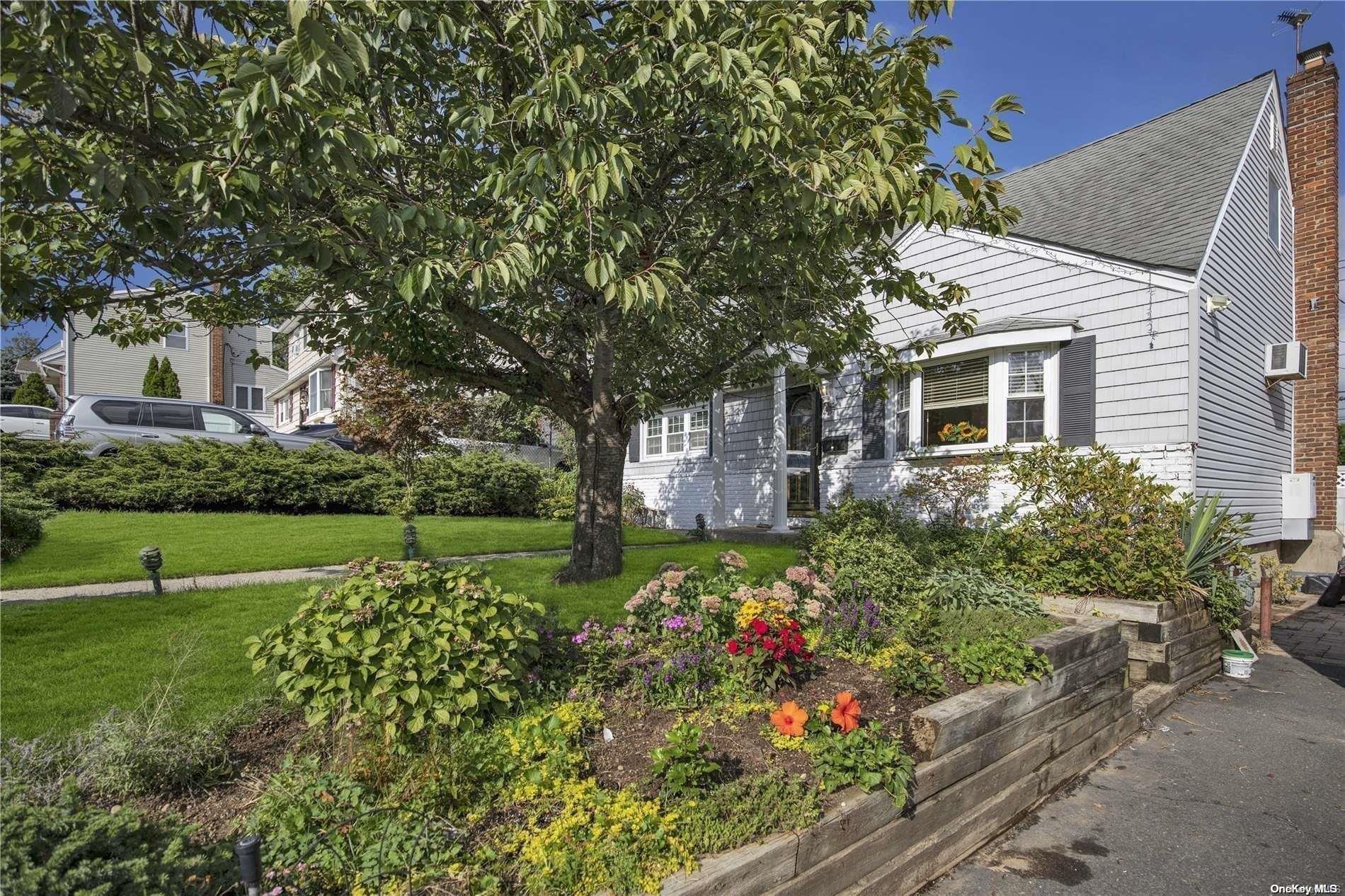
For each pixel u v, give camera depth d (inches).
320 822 88.8
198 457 434.9
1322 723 192.4
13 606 201.0
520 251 136.0
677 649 151.9
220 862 76.9
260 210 117.8
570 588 230.7
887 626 179.8
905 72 144.1
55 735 115.6
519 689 126.7
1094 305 309.1
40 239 129.7
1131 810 141.1
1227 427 315.3
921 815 113.5
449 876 81.7
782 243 191.2
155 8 114.3
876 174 123.6
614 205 161.8
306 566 287.3
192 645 156.4
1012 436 324.8
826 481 427.5
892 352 290.5
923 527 276.2
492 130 167.0
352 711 108.7
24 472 406.0
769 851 88.6
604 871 80.7
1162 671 210.4
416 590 119.9
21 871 59.4
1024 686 142.8
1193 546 231.9
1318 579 411.8
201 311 196.4
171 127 115.0
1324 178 435.5
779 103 133.2
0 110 92.8
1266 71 387.9
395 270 145.6
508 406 301.1
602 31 170.6
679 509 541.0
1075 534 246.1
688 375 276.4
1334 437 431.8
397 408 373.1
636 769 107.5
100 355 872.3
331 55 96.1
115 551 298.8
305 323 209.2
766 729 120.6
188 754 104.3
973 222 172.9
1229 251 316.8
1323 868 119.7
